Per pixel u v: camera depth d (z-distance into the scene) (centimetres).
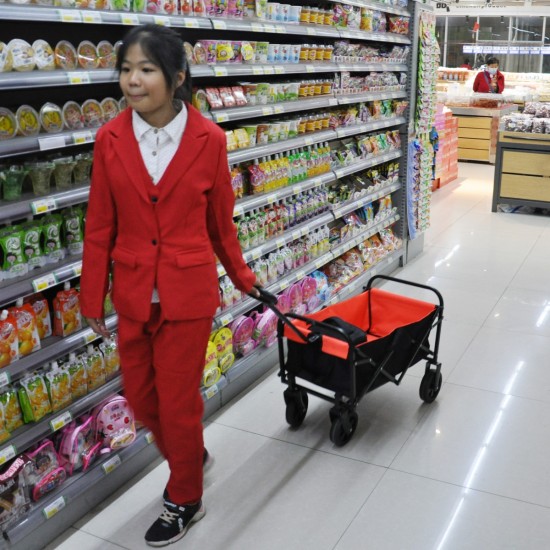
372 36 480
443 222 746
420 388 341
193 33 367
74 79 238
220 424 329
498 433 318
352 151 490
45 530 244
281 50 374
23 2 219
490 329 442
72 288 266
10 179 234
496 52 1836
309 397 354
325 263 451
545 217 766
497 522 256
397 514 261
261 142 373
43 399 245
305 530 253
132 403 243
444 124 932
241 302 357
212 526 255
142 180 211
